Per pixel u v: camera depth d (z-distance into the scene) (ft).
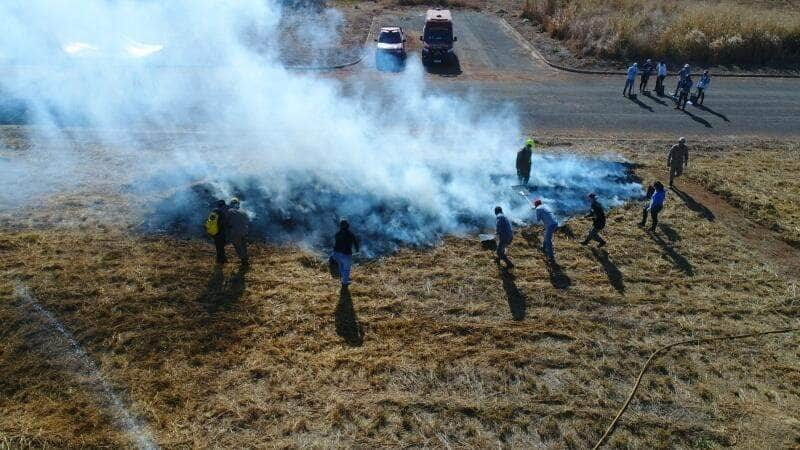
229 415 29.53
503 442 28.78
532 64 99.09
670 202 54.49
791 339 36.94
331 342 34.94
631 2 120.16
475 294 40.16
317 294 39.29
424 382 32.12
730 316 38.99
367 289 40.11
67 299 37.06
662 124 75.36
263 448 27.68
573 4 121.29
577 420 30.19
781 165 63.21
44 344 33.45
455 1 136.15
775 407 31.45
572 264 43.96
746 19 106.22
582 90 87.56
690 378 33.37
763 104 84.07
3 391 30.25
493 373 32.99
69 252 41.98
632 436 29.40
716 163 63.36
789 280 43.04
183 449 27.45
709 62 100.89
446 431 29.19
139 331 34.78
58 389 30.50
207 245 44.19
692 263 44.70
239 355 33.42
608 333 36.83
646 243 47.26
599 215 44.91
